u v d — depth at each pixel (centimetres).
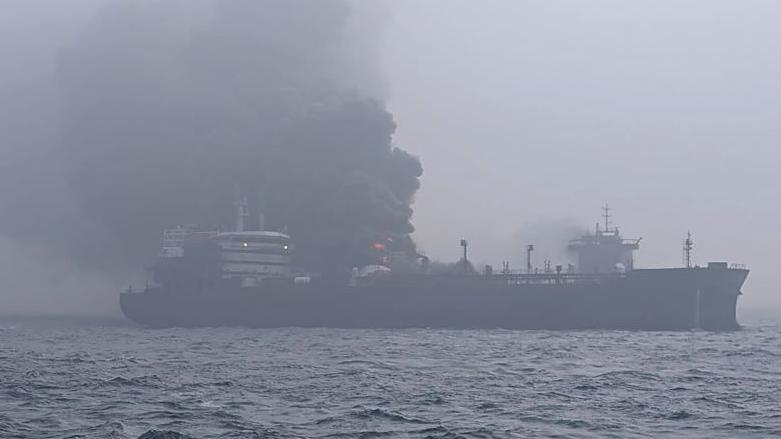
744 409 6988
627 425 6250
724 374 9781
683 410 6888
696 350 13838
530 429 6062
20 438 5581
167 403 7125
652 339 17025
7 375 9338
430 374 9681
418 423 6275
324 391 8019
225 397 7556
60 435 5678
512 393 7925
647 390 8175
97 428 5916
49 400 7275
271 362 11406
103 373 9606
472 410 6900
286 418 6450
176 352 13575
